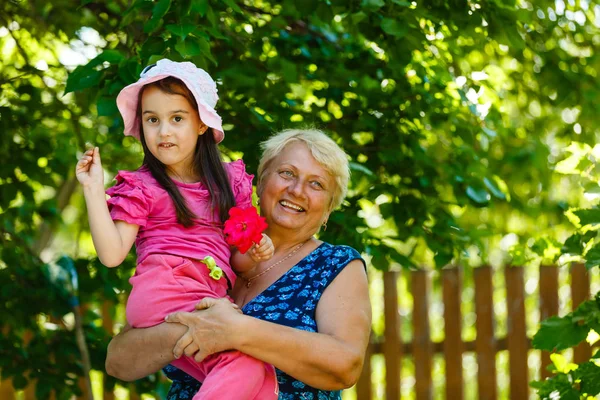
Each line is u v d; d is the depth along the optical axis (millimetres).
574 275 5730
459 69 5309
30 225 5633
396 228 4969
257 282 3145
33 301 5191
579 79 5832
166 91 2832
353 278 3057
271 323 2766
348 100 4953
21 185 5320
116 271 5258
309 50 4977
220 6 3996
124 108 2938
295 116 4922
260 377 2775
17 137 5469
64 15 5199
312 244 3217
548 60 5781
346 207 4715
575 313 3605
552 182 7895
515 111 7473
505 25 4348
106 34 5059
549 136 8156
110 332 5902
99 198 2752
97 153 2787
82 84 3576
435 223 4832
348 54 4980
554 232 7809
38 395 5188
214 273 2873
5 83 5164
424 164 4828
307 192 3131
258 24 5027
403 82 4863
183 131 2859
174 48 3580
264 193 3191
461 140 5289
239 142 4578
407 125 4918
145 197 2844
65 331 5324
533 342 3668
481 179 4844
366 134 5094
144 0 3756
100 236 2723
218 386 2705
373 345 5895
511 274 5852
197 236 2920
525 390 5805
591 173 3736
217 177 3004
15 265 5320
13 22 5465
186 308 2857
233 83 4652
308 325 2961
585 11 6035
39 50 6043
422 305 5859
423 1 4266
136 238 2988
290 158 3158
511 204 7051
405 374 7816
